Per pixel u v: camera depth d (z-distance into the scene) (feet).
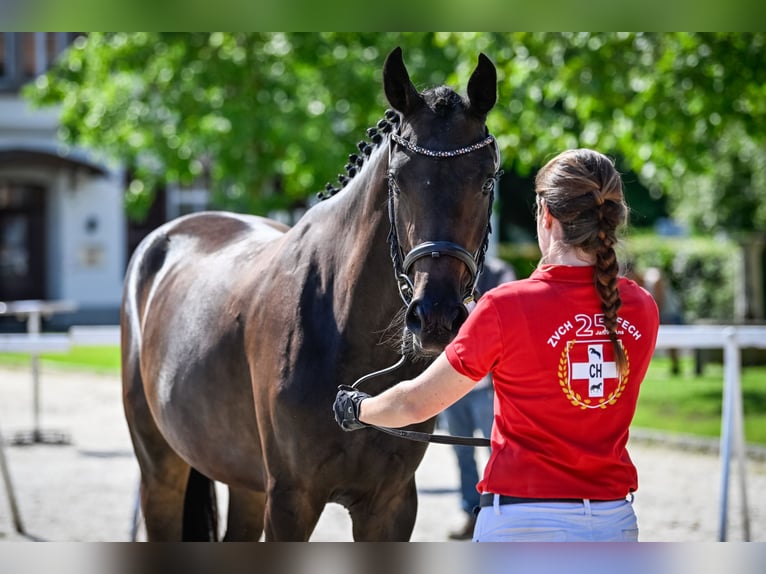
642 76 51.42
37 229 120.47
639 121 51.47
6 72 119.44
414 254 14.07
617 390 12.37
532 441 12.37
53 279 120.78
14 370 78.95
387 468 16.31
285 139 74.13
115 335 34.17
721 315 92.07
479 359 12.19
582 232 12.20
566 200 12.29
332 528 31.58
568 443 12.28
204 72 75.56
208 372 18.39
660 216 153.48
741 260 80.59
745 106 51.72
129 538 27.48
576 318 12.28
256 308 17.43
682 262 95.14
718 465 41.57
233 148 75.72
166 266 22.43
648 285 73.72
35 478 39.47
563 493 12.28
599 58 51.52
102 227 120.37
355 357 16.08
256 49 76.18
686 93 50.34
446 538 30.37
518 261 123.95
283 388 16.20
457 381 12.28
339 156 75.20
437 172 14.21
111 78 82.79
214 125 77.25
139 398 21.81
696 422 50.96
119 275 121.39
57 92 82.28
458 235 14.11
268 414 16.57
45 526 31.55
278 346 16.53
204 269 20.49
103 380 72.74
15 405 60.08
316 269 16.79
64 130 82.53
